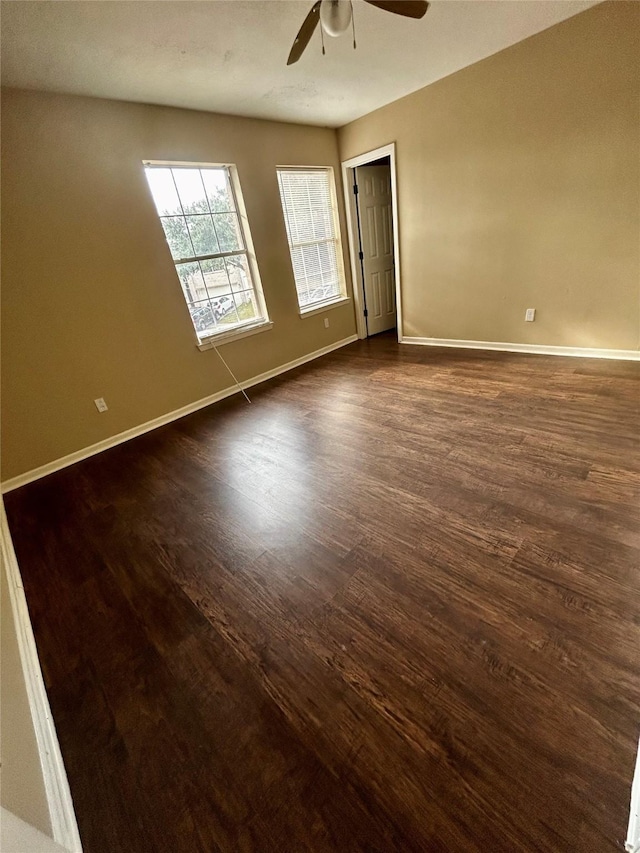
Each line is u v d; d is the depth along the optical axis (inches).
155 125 118.3
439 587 58.4
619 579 55.3
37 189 102.1
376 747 41.1
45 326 110.0
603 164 115.0
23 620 61.6
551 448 88.4
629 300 123.6
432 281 168.9
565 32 107.3
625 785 35.3
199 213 137.6
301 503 83.4
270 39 89.2
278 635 55.1
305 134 159.0
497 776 37.4
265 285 159.2
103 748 44.8
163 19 76.5
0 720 35.0
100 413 124.4
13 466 111.0
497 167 134.4
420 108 142.8
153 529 82.7
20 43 76.7
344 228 187.0
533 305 144.0
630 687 42.7
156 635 58.1
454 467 87.1
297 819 36.7
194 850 35.8
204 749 43.3
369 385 144.3
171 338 136.9
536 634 49.6
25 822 26.7
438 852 33.2
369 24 90.0
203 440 121.3
